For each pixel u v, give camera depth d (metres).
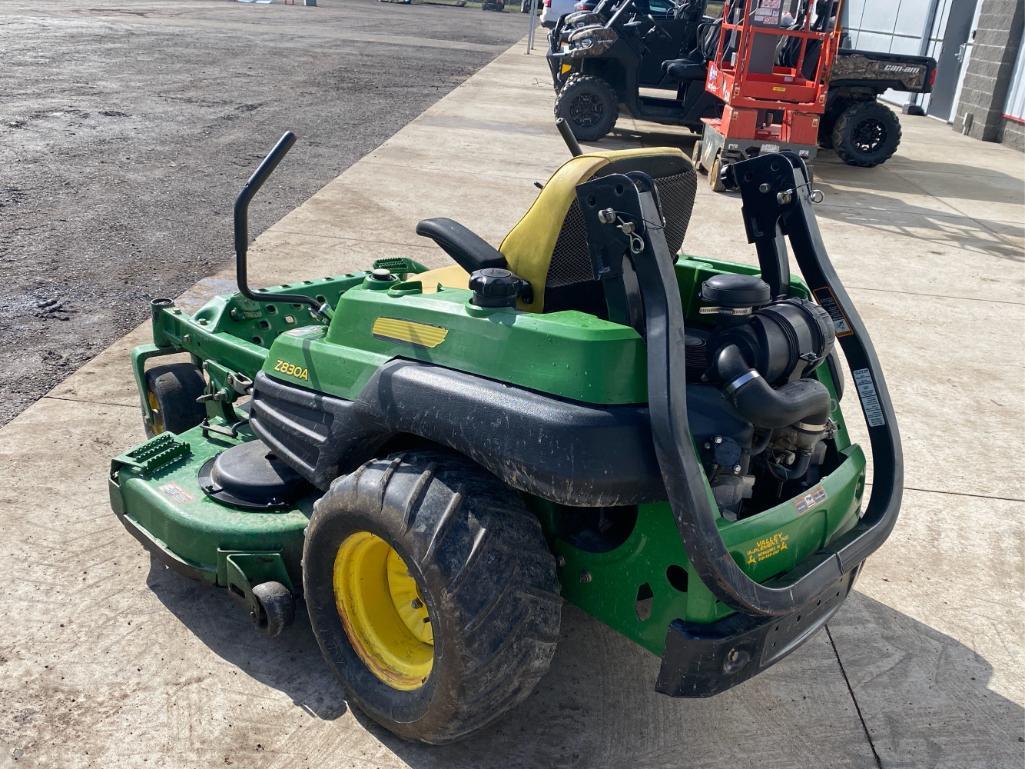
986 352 6.14
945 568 3.78
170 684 2.87
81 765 2.56
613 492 2.17
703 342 2.83
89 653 2.97
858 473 2.85
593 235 2.31
